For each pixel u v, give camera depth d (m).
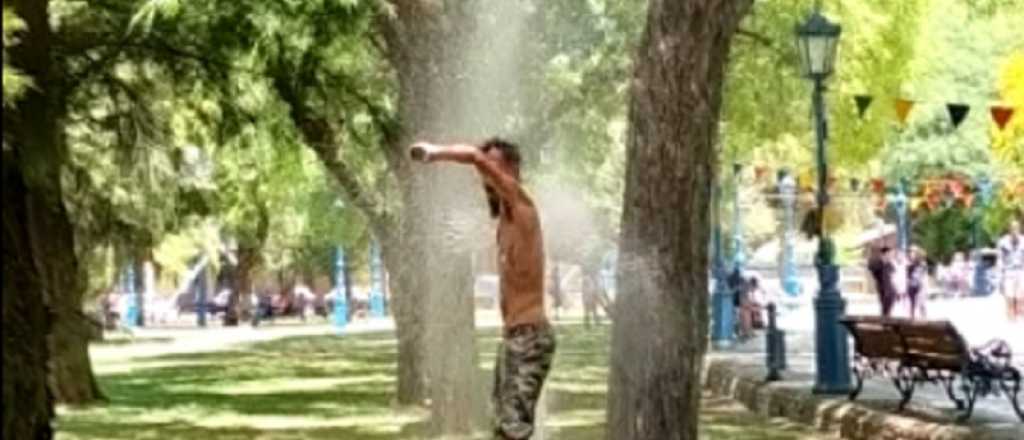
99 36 24.67
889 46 43.03
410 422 27.28
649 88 15.54
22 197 14.90
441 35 23.97
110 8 24.78
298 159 32.22
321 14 23.50
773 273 80.31
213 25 24.23
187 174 39.88
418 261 25.47
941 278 71.25
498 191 13.17
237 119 27.08
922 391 25.53
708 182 15.78
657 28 15.49
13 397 14.30
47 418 15.07
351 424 27.39
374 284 86.19
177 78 25.88
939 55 59.66
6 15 12.67
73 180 34.62
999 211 68.75
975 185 65.31
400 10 23.97
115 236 41.00
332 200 59.62
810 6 37.19
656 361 15.62
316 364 46.28
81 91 25.70
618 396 15.78
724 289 42.12
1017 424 20.36
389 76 25.84
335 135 27.72
